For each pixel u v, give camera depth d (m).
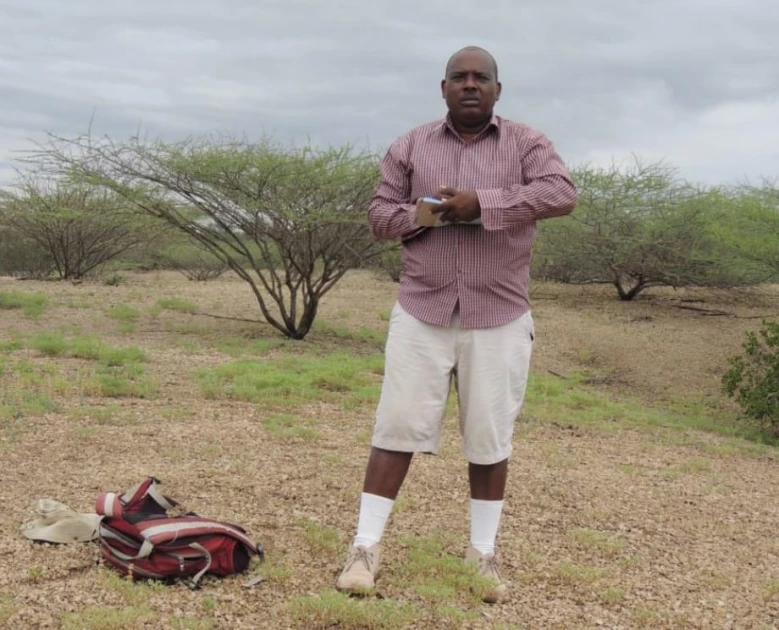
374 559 3.62
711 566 4.43
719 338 16.73
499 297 3.53
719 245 18.98
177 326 14.67
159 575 3.59
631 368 14.21
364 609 3.33
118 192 13.36
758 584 4.20
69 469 5.33
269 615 3.36
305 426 7.36
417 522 4.71
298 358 11.83
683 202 19.55
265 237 14.11
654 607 3.78
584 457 7.10
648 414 10.10
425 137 3.63
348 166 12.91
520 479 5.95
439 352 3.55
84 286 20.94
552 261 24.17
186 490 5.00
